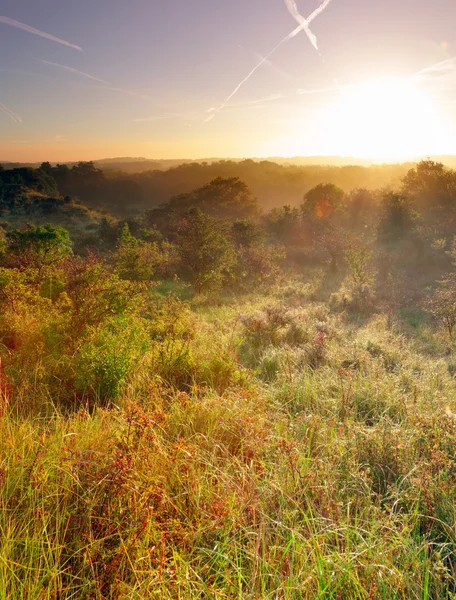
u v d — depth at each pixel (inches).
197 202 2957.7
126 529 85.7
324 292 775.7
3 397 164.6
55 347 219.5
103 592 77.2
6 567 73.9
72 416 163.5
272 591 72.6
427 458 128.3
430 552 94.8
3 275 318.3
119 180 6427.2
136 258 673.6
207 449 137.0
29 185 4539.9
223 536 90.1
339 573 77.8
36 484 98.6
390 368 278.8
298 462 122.6
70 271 348.8
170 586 76.2
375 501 112.0
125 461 98.8
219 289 767.1
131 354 212.8
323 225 1585.9
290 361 270.8
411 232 1304.1
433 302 525.0
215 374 232.7
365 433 140.8
